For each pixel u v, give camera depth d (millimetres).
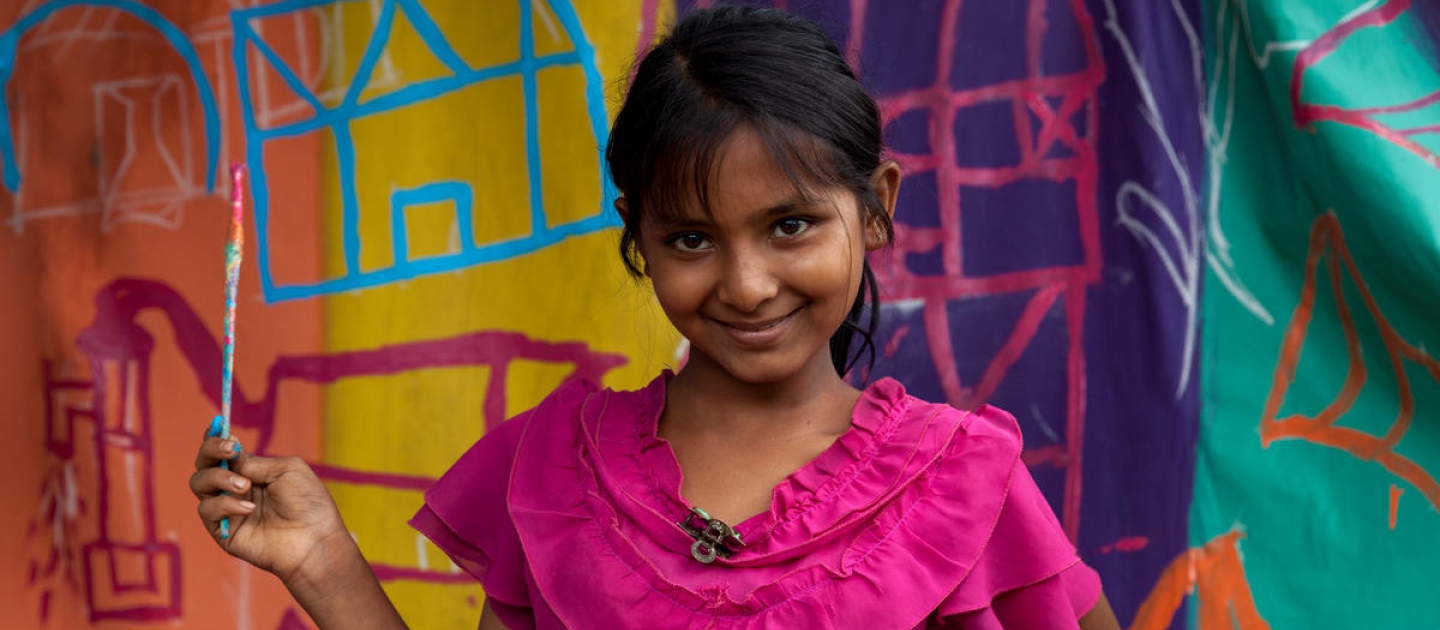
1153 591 1859
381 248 1940
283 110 1942
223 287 1967
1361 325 1800
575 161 1876
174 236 1969
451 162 1917
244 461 1140
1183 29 1814
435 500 1205
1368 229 1756
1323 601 1835
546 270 1901
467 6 1897
